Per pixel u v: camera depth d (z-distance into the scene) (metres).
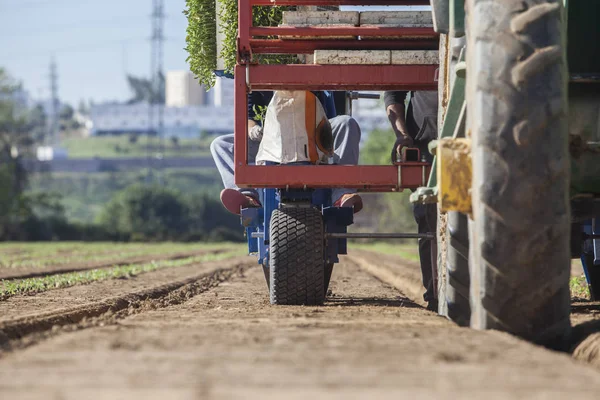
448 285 20.97
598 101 19.88
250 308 26.06
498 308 16.20
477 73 16.14
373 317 21.53
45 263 83.94
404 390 10.60
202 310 26.03
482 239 15.95
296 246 27.25
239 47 25.02
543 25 16.05
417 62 24.97
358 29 25.12
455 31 17.89
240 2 25.16
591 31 20.17
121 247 170.75
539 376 11.65
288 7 29.67
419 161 25.56
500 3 16.25
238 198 30.38
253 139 30.69
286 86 25.56
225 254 122.56
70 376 11.67
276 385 10.91
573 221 23.55
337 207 28.11
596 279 30.20
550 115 15.77
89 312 27.95
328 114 32.50
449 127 19.48
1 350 15.27
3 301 33.28
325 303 32.03
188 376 11.55
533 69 15.81
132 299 35.41
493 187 15.80
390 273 67.88
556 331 16.22
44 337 17.34
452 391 10.56
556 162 15.77
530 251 15.80
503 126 15.78
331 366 12.38
